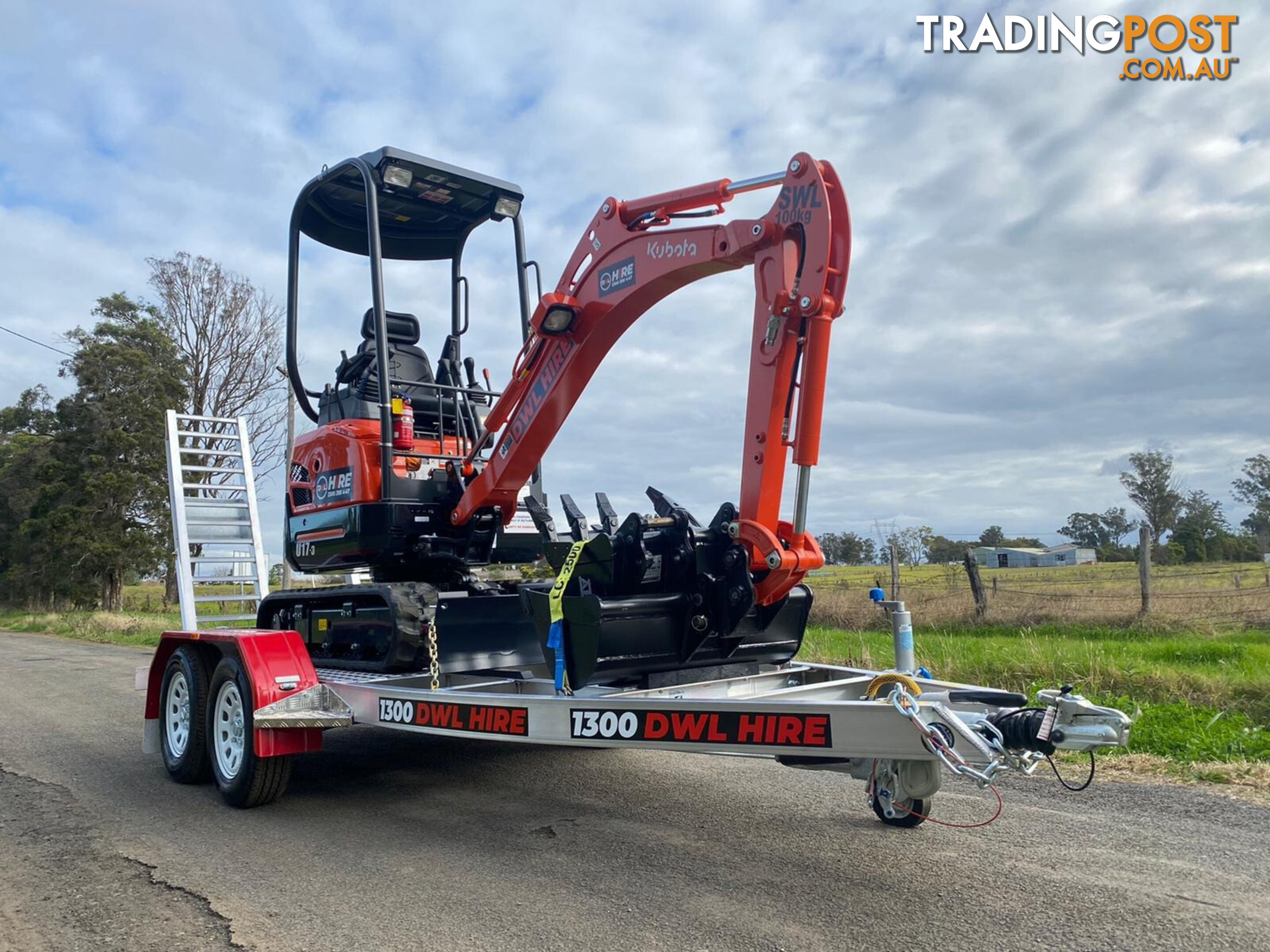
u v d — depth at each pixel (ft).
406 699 15.79
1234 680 25.89
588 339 16.90
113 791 19.04
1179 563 135.95
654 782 18.79
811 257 13.20
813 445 13.47
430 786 18.86
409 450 20.56
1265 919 10.97
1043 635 40.50
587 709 12.99
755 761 20.84
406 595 18.48
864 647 33.40
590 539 14.25
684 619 14.67
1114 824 15.11
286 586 49.85
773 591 14.21
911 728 10.56
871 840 14.39
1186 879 12.37
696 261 14.74
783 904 11.71
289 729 17.06
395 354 22.86
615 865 13.42
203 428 28.37
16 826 16.26
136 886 12.97
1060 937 10.49
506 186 22.63
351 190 22.67
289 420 63.93
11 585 147.74
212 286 121.60
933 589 56.13
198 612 43.19
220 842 15.14
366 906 11.97
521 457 18.70
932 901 11.71
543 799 17.58
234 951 10.68
